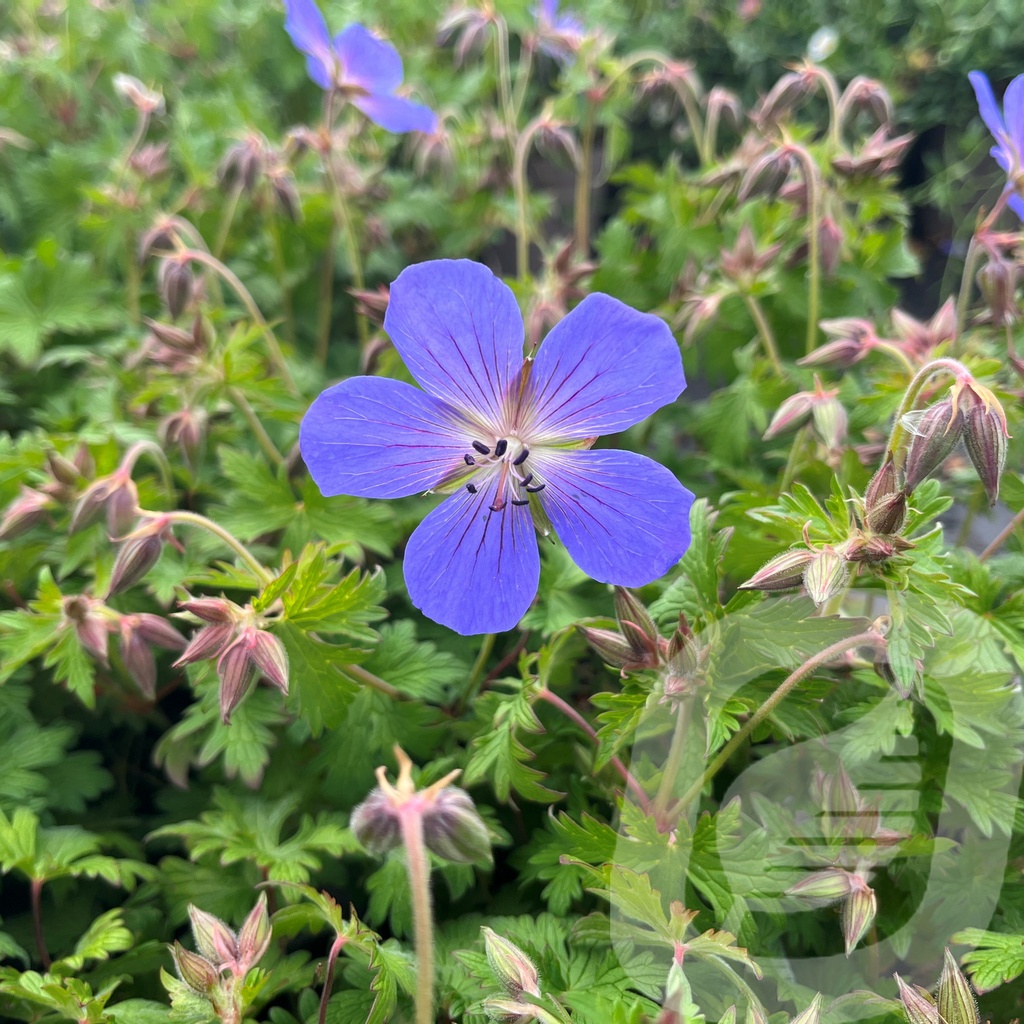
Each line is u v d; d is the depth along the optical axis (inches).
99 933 5.4
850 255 8.6
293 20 7.9
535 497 4.9
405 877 5.6
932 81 16.4
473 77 12.7
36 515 6.7
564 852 5.5
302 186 10.3
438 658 6.5
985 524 7.3
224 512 7.0
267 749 6.5
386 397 4.7
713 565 5.3
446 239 11.2
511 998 4.3
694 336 7.8
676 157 9.9
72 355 8.4
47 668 6.9
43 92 11.8
